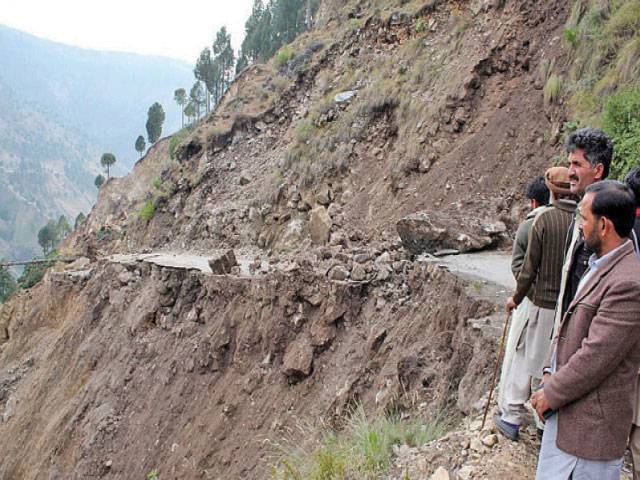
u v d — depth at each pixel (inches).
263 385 516.7
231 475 465.7
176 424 575.5
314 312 513.3
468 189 641.0
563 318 137.9
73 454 663.1
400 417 316.5
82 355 806.5
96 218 2276.1
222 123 1244.5
